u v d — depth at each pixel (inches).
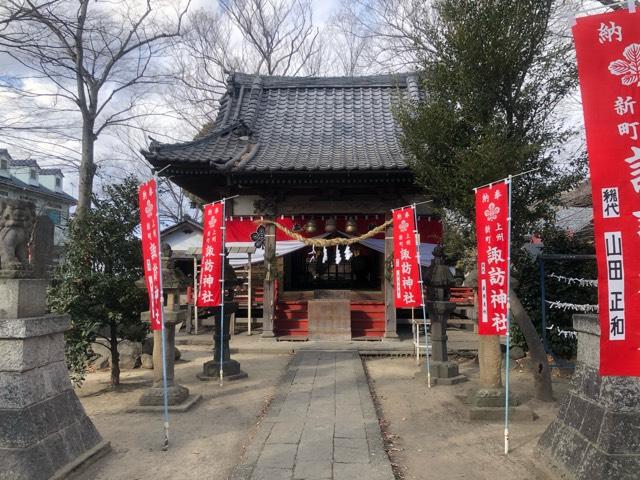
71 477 181.3
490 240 236.5
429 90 338.6
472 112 307.7
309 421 246.1
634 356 141.6
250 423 254.1
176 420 258.8
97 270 319.9
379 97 669.9
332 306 518.0
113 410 278.8
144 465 198.2
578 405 181.6
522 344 396.2
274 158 510.3
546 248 394.3
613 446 156.3
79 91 561.3
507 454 208.1
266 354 465.1
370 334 535.8
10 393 171.5
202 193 605.9
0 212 188.1
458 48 300.8
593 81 149.7
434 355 358.0
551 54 298.4
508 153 282.5
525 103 308.8
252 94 667.4
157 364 283.4
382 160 483.8
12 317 177.3
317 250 586.6
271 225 521.0
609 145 146.9
